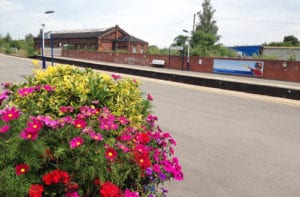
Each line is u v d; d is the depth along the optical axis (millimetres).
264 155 5641
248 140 6551
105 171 2348
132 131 3189
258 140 6590
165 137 3475
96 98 3881
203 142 6242
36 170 2221
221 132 7102
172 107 10016
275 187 4367
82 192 2252
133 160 2621
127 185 2740
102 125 2838
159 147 3369
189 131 7055
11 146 2178
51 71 4402
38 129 2252
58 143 2410
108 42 66625
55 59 36406
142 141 2896
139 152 2656
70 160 2293
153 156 2998
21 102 3666
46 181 2084
